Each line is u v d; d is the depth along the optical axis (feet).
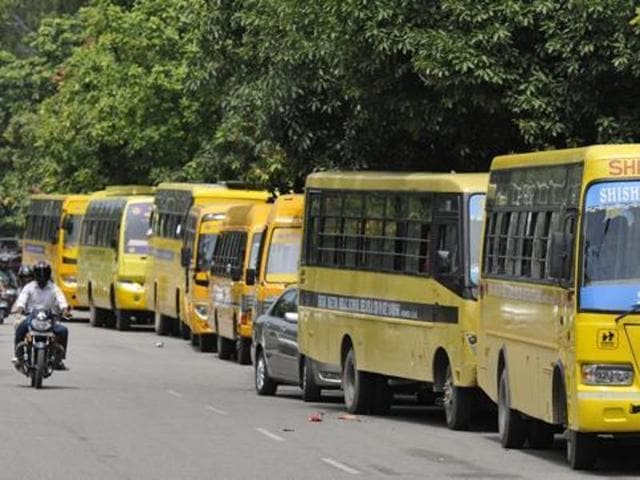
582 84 131.44
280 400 143.95
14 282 289.12
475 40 128.88
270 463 91.61
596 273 86.89
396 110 139.54
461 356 112.16
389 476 85.71
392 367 123.03
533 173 98.48
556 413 90.84
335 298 134.31
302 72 152.87
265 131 160.25
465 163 150.61
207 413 125.49
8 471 87.15
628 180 88.07
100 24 311.88
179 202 240.53
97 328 279.69
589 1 126.82
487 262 107.65
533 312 95.55
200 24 169.37
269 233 177.17
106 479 84.02
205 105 299.99
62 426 112.47
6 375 164.76
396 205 123.65
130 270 265.34
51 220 322.75
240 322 188.34
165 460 92.79
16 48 490.90
